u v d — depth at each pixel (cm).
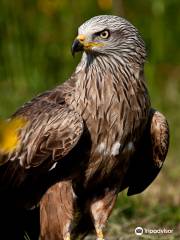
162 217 1552
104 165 1294
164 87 2306
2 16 2205
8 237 1325
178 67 2389
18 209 1312
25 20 2227
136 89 1296
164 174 1794
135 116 1295
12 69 2183
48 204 1277
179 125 2052
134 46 1305
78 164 1288
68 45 2239
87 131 1280
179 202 1655
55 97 1310
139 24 2339
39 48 2220
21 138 1291
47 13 2248
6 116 1981
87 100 1277
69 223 1268
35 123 1289
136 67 1305
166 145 1348
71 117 1272
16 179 1296
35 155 1279
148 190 1700
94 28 1291
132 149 1310
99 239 1319
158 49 2328
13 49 2194
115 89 1284
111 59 1291
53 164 1275
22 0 2234
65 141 1266
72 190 1279
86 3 2261
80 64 1314
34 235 1325
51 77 2209
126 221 1531
